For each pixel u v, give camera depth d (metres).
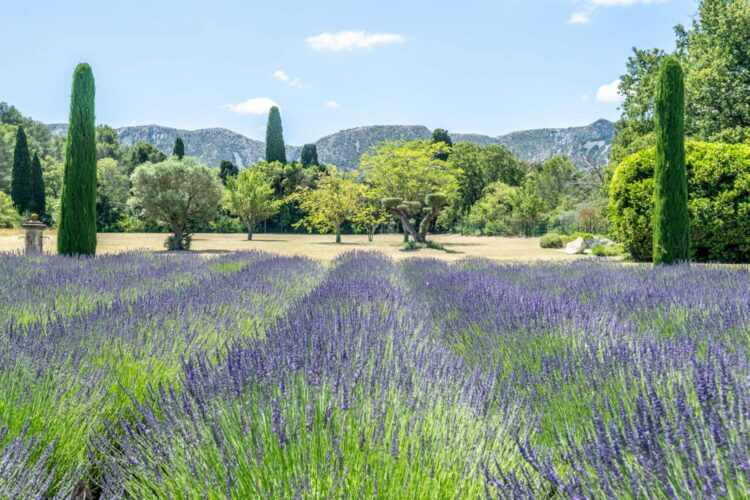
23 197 41.81
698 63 17.92
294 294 6.79
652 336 3.57
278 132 62.34
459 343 3.98
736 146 13.02
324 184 27.44
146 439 2.11
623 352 2.98
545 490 1.71
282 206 41.84
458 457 1.87
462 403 2.30
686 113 17.61
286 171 42.28
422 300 6.30
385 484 1.66
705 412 1.77
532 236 35.12
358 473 1.69
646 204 13.21
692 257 13.03
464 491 1.72
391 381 2.41
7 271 7.26
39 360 2.78
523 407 2.58
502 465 1.89
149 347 3.36
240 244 24.88
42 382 2.60
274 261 10.70
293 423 1.91
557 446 2.05
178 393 2.43
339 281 7.12
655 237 11.46
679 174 11.27
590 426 2.17
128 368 3.08
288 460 1.73
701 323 3.88
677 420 1.76
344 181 27.09
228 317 4.50
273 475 1.66
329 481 1.62
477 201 45.84
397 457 1.76
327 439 1.83
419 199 25.73
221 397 2.22
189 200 20.23
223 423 1.99
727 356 2.56
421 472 1.74
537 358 3.28
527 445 1.94
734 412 1.73
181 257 11.30
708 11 18.81
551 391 2.71
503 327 4.01
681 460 1.53
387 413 2.04
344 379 2.28
